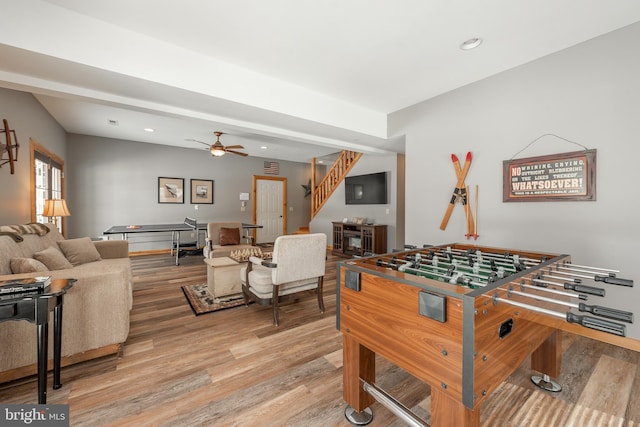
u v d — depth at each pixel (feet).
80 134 18.42
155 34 7.50
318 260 9.53
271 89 9.95
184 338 7.89
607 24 7.10
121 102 8.87
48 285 5.00
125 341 7.57
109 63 7.09
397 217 18.25
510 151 9.36
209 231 17.12
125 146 19.97
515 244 9.28
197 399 5.42
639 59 7.02
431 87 10.70
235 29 7.26
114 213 19.71
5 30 5.97
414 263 5.50
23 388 5.63
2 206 9.06
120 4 6.37
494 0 6.21
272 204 27.55
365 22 6.95
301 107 10.74
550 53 8.43
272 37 7.60
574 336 8.05
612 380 6.03
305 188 29.60
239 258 11.71
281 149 22.66
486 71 9.48
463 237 10.64
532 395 5.59
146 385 5.82
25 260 6.64
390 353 4.16
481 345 3.27
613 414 5.06
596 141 7.68
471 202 10.39
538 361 5.89
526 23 7.03
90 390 5.63
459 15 6.71
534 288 4.25
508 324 3.84
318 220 24.85
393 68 9.29
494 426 4.80
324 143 14.30
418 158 12.23
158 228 17.87
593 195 7.71
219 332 8.28
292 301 11.03
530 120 8.89
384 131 13.61
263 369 6.43
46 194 13.69
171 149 21.80
